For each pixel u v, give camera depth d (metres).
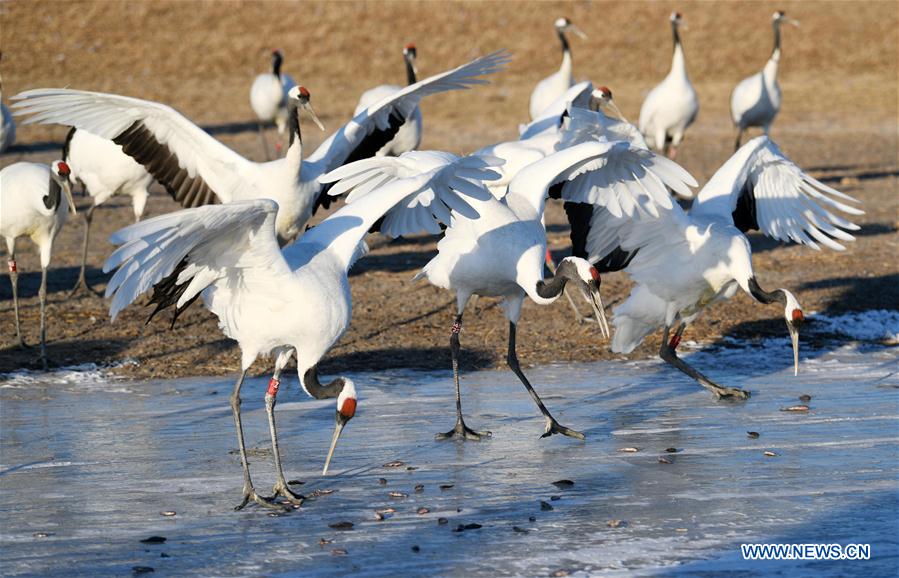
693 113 24.55
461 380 12.73
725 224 11.77
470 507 8.88
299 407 11.67
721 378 12.78
